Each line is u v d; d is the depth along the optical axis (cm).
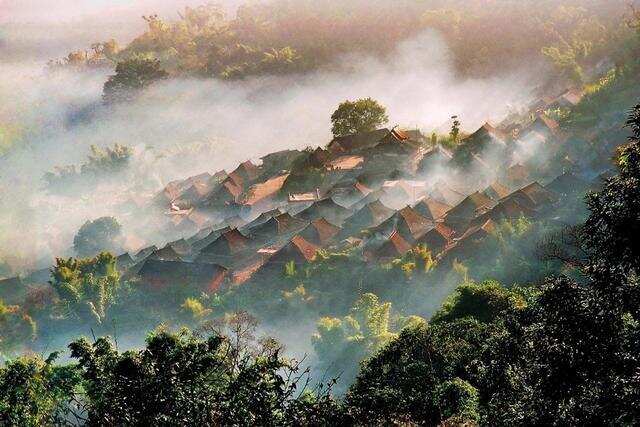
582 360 6462
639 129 6412
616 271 6328
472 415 10244
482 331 13312
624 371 6306
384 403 8781
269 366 7362
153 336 7531
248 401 7081
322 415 7331
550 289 6788
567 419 6700
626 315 6538
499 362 8312
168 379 7075
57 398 9100
